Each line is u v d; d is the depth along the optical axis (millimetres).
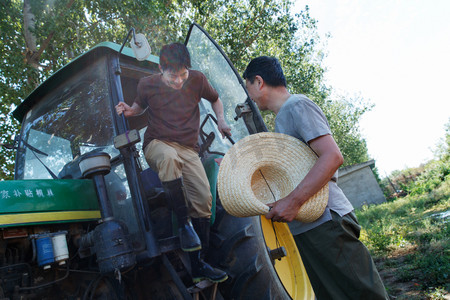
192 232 2723
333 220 1942
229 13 13852
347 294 1924
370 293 1878
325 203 1899
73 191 2887
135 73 3596
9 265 2539
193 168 2932
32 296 2648
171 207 2818
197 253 2820
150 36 9742
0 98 9102
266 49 14719
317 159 1944
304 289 2289
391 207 19047
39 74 9172
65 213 2766
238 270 3074
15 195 2557
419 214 12656
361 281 1886
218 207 3373
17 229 2570
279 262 2336
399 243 7516
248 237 3156
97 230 2654
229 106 2982
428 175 31516
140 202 2830
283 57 15617
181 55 2846
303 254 2031
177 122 2893
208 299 3053
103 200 2738
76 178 3307
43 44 9219
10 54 8812
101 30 9836
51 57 9844
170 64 2838
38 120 3758
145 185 3422
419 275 5074
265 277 3021
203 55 3221
